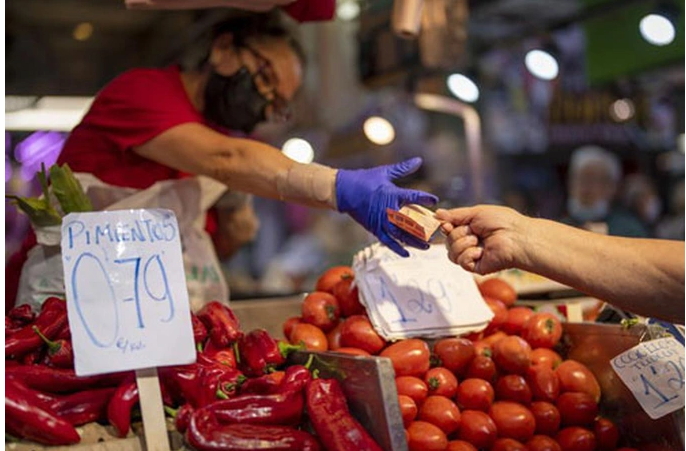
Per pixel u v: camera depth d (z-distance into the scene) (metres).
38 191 6.50
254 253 8.09
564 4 5.49
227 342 2.12
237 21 2.97
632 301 1.94
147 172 2.97
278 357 2.09
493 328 2.52
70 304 1.79
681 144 8.00
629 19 5.33
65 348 1.94
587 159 7.04
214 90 2.96
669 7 5.08
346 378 1.86
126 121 2.88
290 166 2.53
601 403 2.38
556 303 2.90
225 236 3.67
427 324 2.35
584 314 2.99
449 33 4.37
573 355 2.46
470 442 2.14
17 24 6.44
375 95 7.14
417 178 6.30
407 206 2.25
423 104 6.39
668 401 2.15
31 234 2.84
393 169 2.38
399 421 1.74
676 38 5.09
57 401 1.85
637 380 2.21
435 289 2.42
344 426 1.77
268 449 1.76
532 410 2.26
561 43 7.57
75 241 1.84
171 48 6.25
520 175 8.16
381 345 2.31
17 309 2.11
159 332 1.85
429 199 2.24
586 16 5.30
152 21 6.47
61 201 2.39
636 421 2.26
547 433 2.25
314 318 2.40
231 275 6.82
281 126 6.78
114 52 7.09
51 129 6.77
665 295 1.91
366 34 5.08
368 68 5.06
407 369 2.17
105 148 2.93
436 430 2.07
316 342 2.34
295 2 2.92
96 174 2.93
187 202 3.03
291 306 2.86
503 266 2.07
